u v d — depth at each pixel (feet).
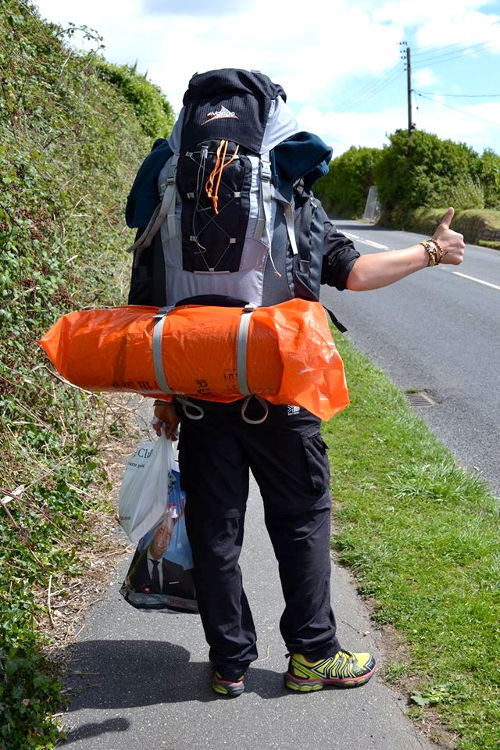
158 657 10.27
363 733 8.82
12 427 14.01
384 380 24.48
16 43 23.07
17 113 20.76
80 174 25.11
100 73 45.19
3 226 14.80
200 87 8.66
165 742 8.73
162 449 9.65
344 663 9.51
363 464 16.78
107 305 21.99
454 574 12.02
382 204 134.92
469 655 9.94
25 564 11.46
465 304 42.32
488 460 18.83
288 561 9.15
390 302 42.80
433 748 8.55
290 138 8.43
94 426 16.93
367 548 12.75
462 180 125.80
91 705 9.31
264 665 10.13
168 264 8.68
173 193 8.44
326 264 9.00
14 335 14.57
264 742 8.72
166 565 9.77
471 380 26.37
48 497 12.91
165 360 8.00
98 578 12.16
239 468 8.93
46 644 10.45
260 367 7.81
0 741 8.32
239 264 8.29
